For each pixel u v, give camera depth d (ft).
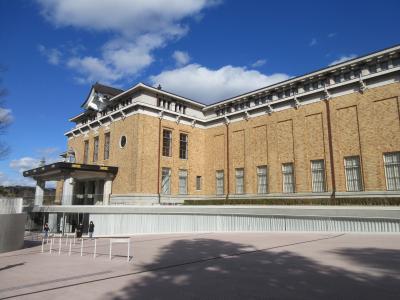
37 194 123.75
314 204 79.10
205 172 121.90
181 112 119.55
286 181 97.09
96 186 121.70
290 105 98.58
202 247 54.75
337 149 86.17
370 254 40.27
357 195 80.64
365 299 23.24
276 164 99.50
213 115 123.65
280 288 26.99
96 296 26.94
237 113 112.78
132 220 94.32
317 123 91.61
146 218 93.50
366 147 81.05
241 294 25.72
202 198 119.24
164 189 109.70
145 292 27.55
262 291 26.35
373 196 77.71
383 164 78.18
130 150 106.63
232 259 41.86
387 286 26.32
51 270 39.96
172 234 83.82
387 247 45.01
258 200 89.76
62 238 90.89
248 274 32.73
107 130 121.70
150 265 40.52
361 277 29.45
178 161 114.62
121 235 89.20
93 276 35.12
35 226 121.60
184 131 118.42
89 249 61.41
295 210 71.77
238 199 101.14
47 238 91.04
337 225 66.13
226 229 83.10
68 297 26.96
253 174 105.40
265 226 76.79
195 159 120.26
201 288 28.14
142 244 64.85
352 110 84.99
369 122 81.30
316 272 32.19
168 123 113.91
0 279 35.60
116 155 112.98
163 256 47.19
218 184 117.39
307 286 27.22
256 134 106.93
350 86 85.87
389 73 78.74
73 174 113.29
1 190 159.12
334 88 88.58
